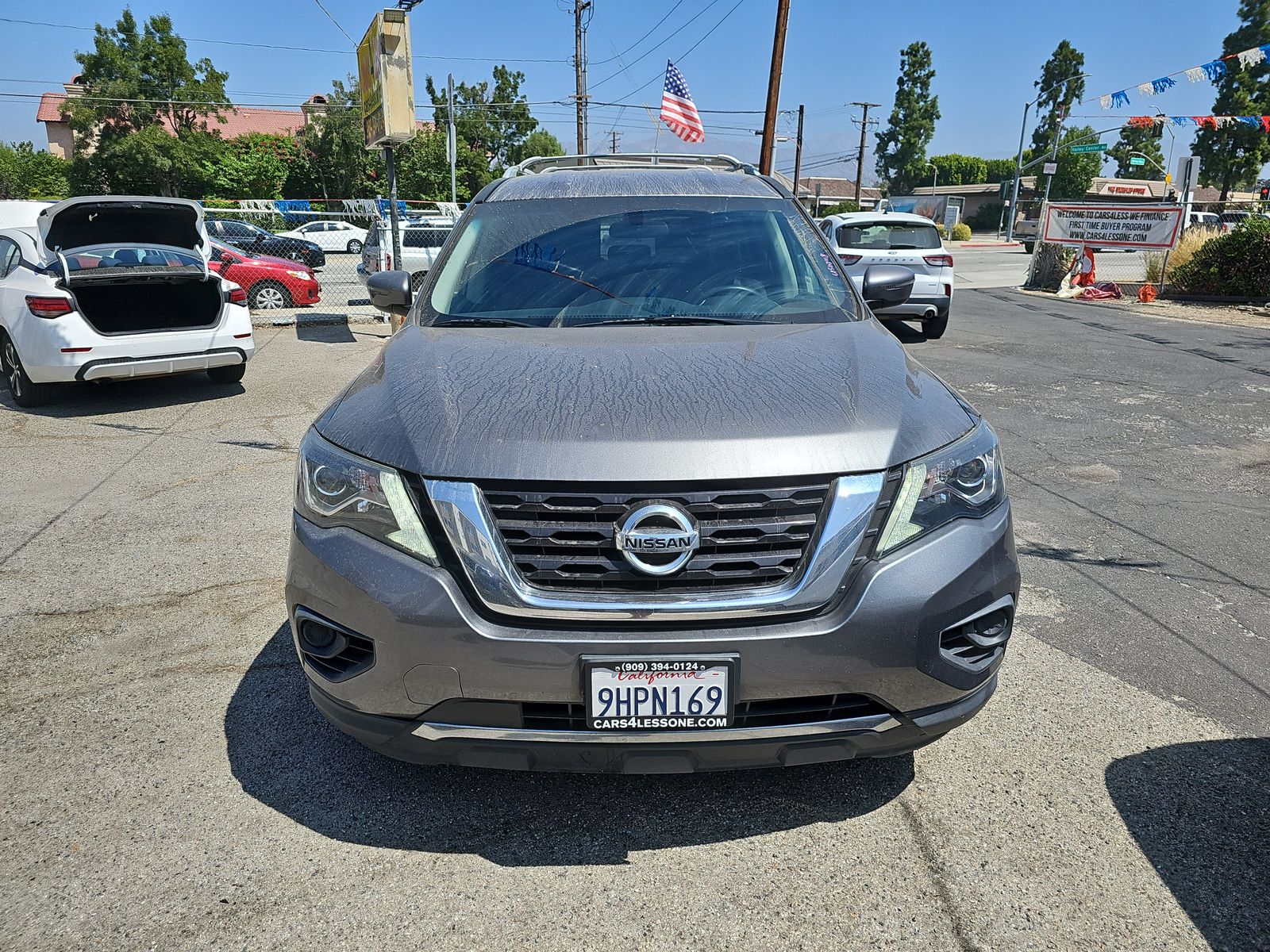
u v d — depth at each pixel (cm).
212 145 4516
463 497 202
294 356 1020
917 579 206
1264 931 201
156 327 789
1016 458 600
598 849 232
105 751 274
